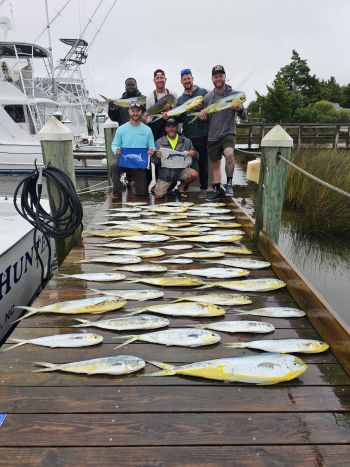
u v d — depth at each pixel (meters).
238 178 14.53
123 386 2.18
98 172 14.95
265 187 4.12
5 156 13.74
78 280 3.57
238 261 3.94
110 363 2.31
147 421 1.93
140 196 6.84
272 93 36.00
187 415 1.98
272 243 3.88
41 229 3.90
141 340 2.62
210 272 3.67
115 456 1.74
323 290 5.75
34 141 13.98
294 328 2.82
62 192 3.88
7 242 3.94
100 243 4.53
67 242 4.34
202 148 6.83
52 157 4.06
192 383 2.22
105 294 3.27
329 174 9.20
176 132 6.37
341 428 1.92
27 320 2.88
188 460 1.73
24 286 4.30
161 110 6.36
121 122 6.94
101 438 1.83
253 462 1.73
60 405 2.03
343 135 21.55
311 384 2.22
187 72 6.15
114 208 6.01
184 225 5.20
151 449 1.78
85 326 2.78
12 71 14.12
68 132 4.09
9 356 2.44
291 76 47.34
